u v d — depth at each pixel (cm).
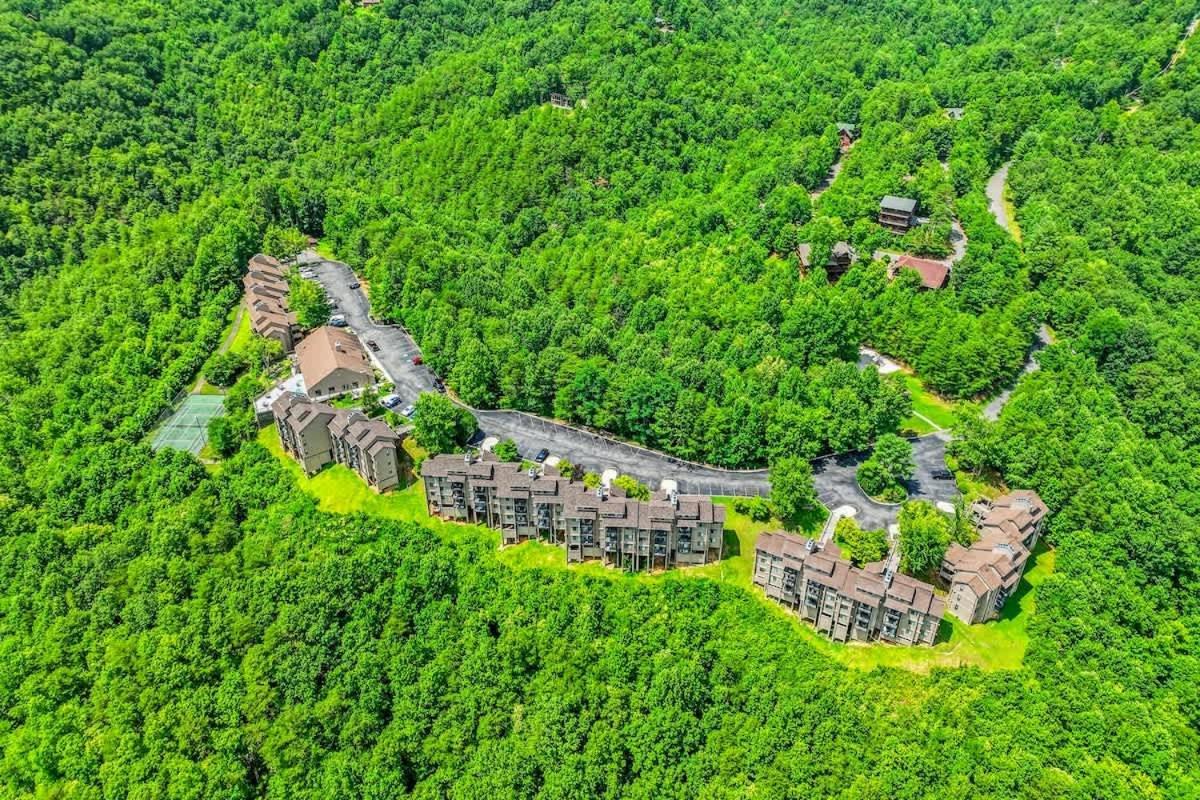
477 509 17175
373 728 14162
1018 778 12281
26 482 19562
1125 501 17038
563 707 13712
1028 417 18700
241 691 14550
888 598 14300
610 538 15950
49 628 16238
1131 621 15550
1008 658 14562
